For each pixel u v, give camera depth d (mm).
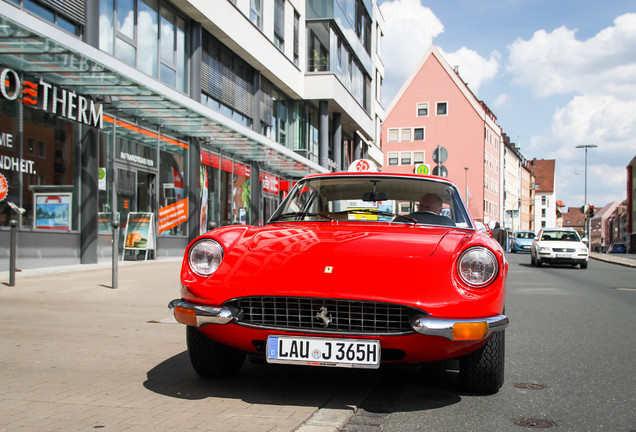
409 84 73375
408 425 3287
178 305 3680
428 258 3617
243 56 21172
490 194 77750
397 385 4211
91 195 12719
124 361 4695
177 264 14266
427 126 72562
